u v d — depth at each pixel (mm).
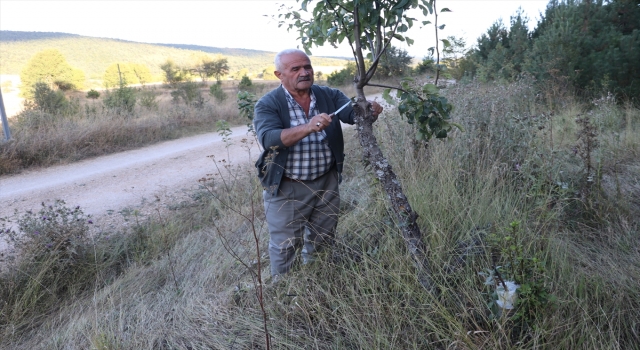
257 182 5188
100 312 2994
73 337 2760
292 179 2693
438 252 2578
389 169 2432
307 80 2533
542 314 2004
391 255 2668
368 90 20750
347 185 4688
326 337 2350
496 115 4305
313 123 2268
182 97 19625
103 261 3912
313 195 2775
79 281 3578
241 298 2803
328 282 2670
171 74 42688
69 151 9016
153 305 3018
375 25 2320
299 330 2426
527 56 10047
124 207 5598
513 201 3279
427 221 2975
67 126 9711
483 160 3889
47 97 13086
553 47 8781
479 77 10766
